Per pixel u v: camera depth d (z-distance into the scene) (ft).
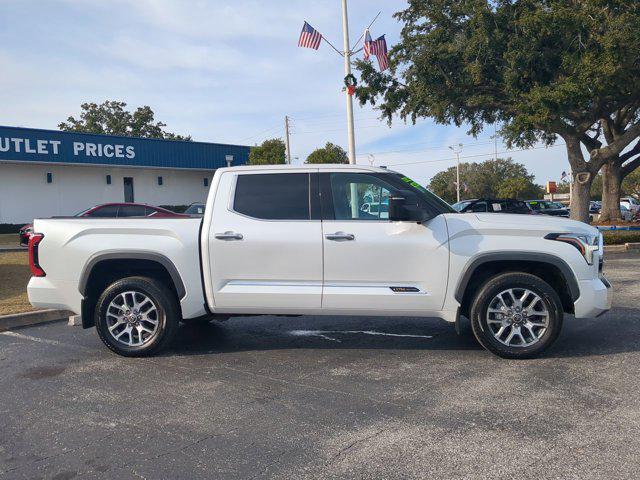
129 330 19.35
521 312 17.92
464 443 12.06
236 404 14.78
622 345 19.42
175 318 19.38
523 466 10.98
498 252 17.63
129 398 15.44
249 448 12.14
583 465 10.95
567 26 52.60
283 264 18.43
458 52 58.80
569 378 16.07
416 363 18.03
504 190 250.37
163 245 18.89
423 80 60.29
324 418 13.69
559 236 17.69
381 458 11.50
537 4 58.23
